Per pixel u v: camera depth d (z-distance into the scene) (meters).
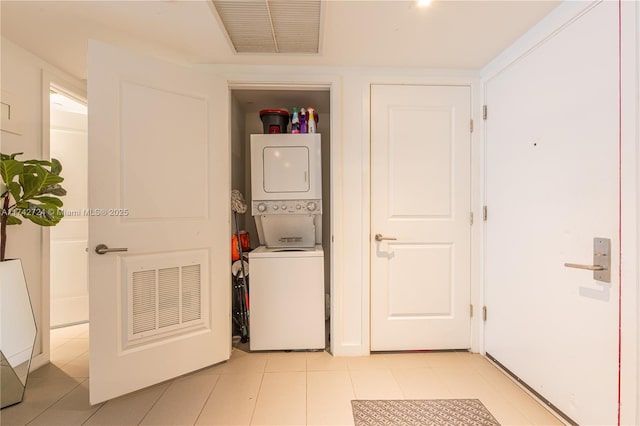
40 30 1.58
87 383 1.72
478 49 1.77
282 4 1.39
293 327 2.08
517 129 1.68
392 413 1.44
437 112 2.04
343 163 2.02
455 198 2.05
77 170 2.73
